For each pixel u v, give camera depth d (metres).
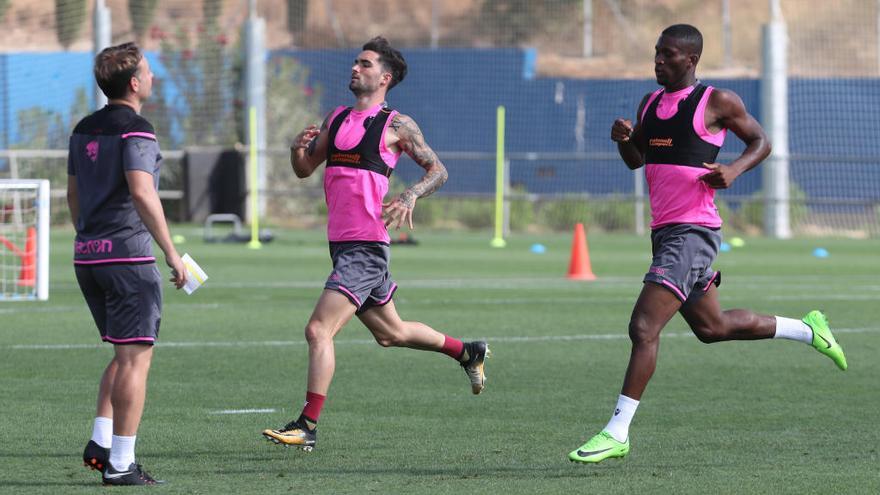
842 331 36.84
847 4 123.94
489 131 100.62
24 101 96.75
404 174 98.88
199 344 33.38
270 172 97.19
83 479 17.89
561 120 99.56
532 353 32.16
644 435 21.77
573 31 127.69
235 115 98.06
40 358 30.56
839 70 120.25
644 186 95.31
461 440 21.23
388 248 21.56
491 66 100.94
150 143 17.34
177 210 94.75
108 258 17.34
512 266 61.75
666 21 132.12
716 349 33.12
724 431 22.14
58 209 92.38
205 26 101.12
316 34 135.12
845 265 63.94
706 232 19.84
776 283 53.12
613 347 33.38
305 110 100.00
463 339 34.81
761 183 94.06
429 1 138.12
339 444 20.86
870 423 22.95
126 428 17.44
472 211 96.38
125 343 17.45
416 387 26.94
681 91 20.12
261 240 77.50
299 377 28.03
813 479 18.00
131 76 17.56
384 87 21.73
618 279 54.88
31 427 21.94
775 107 90.12
